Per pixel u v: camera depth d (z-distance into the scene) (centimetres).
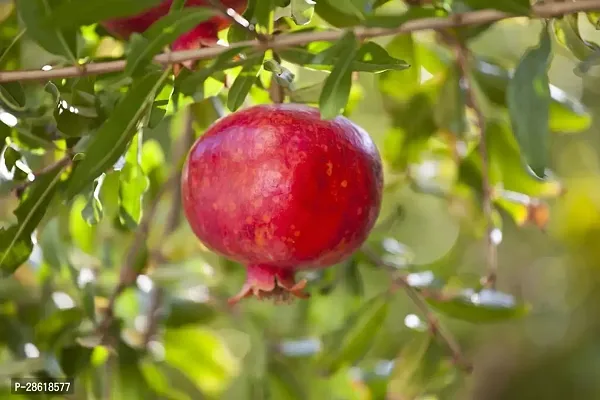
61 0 99
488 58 126
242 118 101
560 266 240
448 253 131
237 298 104
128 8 96
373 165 102
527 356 238
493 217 127
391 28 98
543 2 98
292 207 100
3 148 106
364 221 102
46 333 120
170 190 128
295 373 129
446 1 100
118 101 102
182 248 135
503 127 125
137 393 123
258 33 99
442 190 132
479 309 120
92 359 124
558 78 214
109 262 131
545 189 126
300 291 104
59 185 106
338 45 98
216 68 99
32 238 106
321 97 98
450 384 125
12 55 108
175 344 133
